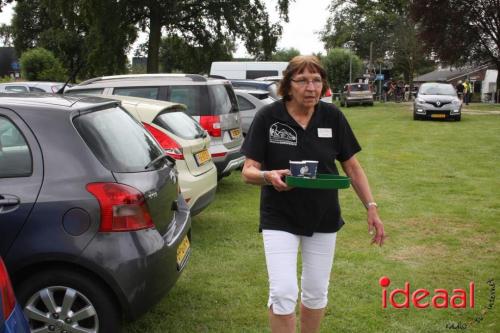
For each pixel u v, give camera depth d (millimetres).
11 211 3330
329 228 3174
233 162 8039
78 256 3291
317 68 3043
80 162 3453
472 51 36250
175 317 4195
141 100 6195
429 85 23719
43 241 3303
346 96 35250
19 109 3551
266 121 3127
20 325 2314
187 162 5902
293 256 3082
